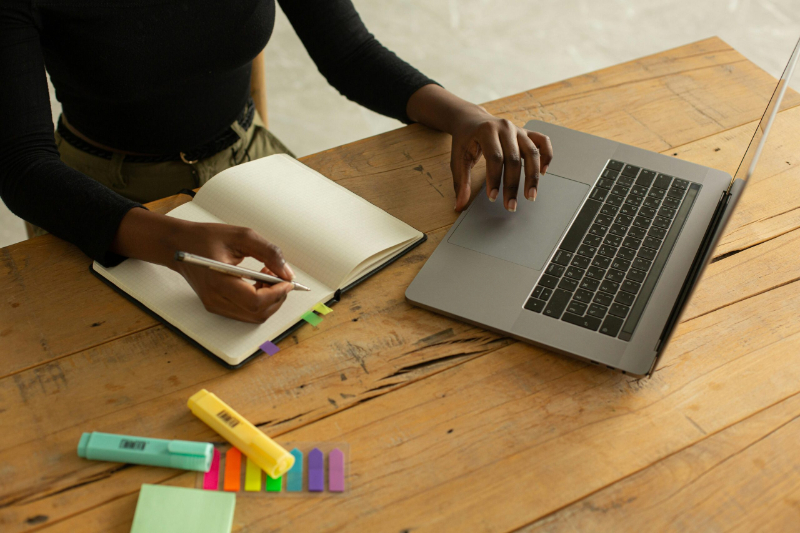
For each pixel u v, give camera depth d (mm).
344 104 2520
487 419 634
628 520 563
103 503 559
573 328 703
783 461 608
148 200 1186
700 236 807
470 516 562
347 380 663
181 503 555
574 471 595
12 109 818
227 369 664
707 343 706
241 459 593
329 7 1129
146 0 938
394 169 930
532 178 832
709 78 1131
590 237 804
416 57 2686
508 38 2824
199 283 681
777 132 1021
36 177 792
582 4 3051
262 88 1396
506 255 781
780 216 868
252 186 835
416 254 802
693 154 974
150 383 648
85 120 1110
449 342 703
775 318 736
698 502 577
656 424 634
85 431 606
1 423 609
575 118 1035
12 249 775
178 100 1090
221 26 1026
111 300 725
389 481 583
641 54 2773
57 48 931
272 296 669
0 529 538
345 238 773
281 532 546
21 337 682
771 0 3086
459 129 931
